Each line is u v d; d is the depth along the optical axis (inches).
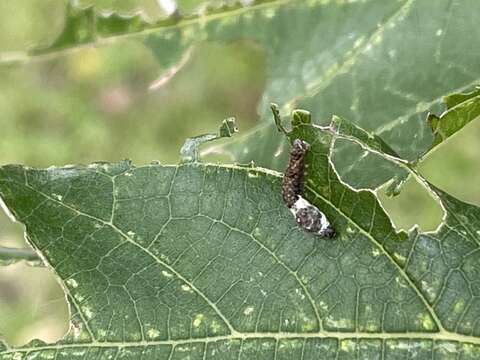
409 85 6.0
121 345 5.0
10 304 12.2
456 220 5.0
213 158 7.6
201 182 5.1
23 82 15.1
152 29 6.3
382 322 4.9
